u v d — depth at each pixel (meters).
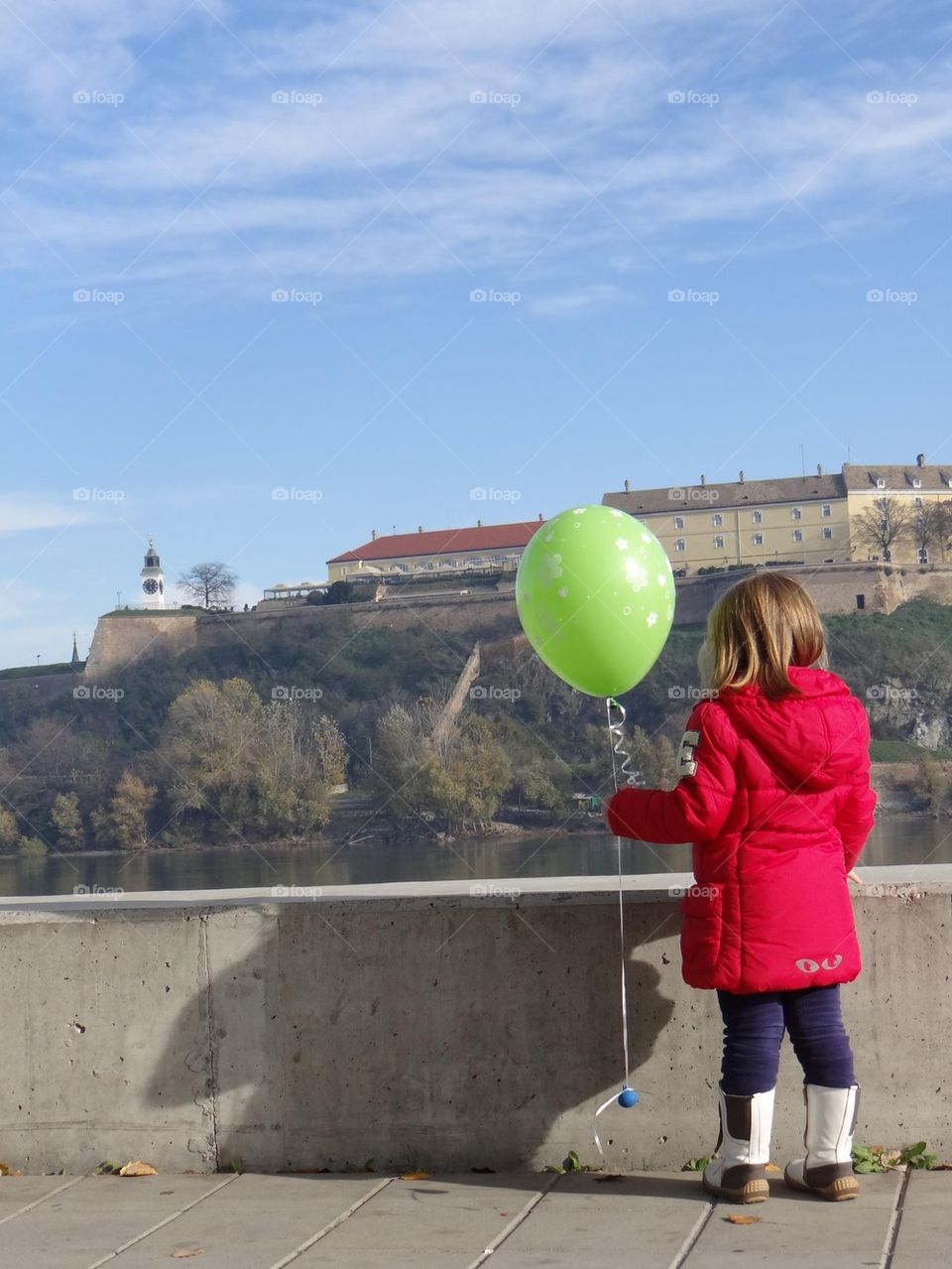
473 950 3.78
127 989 3.87
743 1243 3.00
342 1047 3.81
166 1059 3.85
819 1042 3.29
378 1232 3.18
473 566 106.69
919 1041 3.65
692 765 3.27
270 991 3.83
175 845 62.22
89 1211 3.43
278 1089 3.81
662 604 3.90
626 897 3.74
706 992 3.70
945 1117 3.63
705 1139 3.69
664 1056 3.71
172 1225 3.29
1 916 3.91
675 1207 3.29
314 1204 3.45
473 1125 3.76
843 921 3.28
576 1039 3.74
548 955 3.76
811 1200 3.31
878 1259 2.85
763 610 3.31
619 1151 3.71
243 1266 2.96
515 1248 3.03
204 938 3.86
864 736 3.33
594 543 3.84
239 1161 3.81
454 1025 3.78
